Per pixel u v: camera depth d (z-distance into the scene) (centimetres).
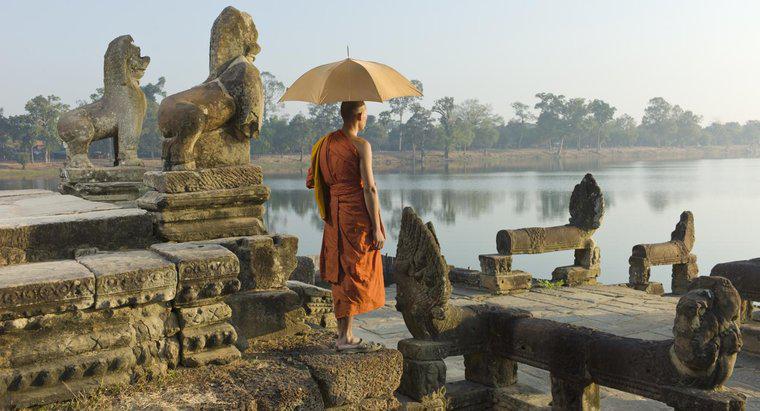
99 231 458
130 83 936
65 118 913
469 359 555
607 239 3447
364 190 409
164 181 479
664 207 5194
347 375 408
